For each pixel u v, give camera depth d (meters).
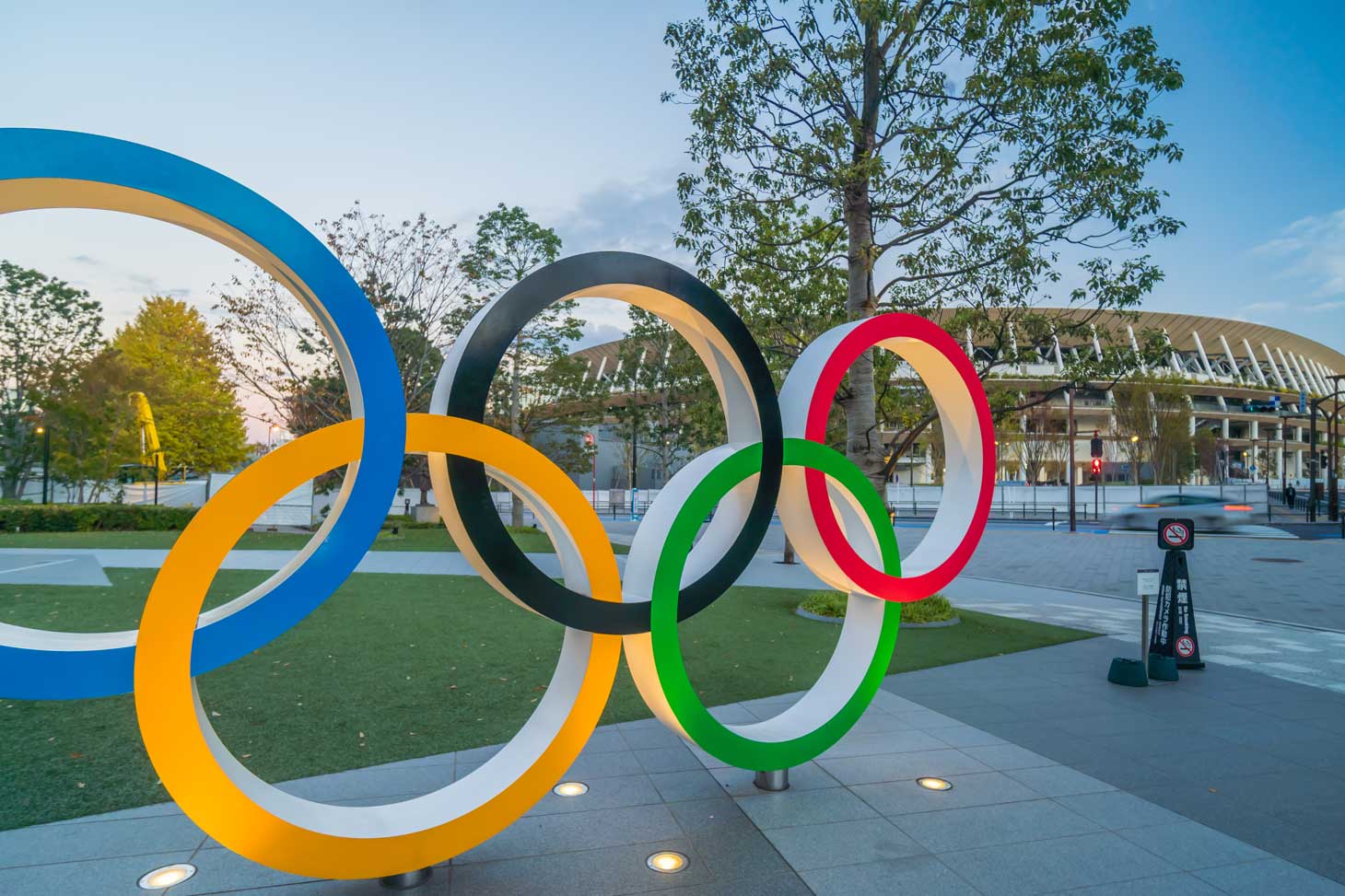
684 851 3.92
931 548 5.68
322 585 3.29
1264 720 6.30
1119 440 49.12
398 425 3.42
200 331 40.59
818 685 5.23
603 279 4.06
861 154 10.52
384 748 5.36
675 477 4.77
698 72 10.82
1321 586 14.98
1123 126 9.52
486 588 12.23
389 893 3.49
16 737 5.42
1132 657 8.60
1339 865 3.87
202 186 3.07
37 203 3.09
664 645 4.16
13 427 27.73
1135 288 9.50
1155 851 3.98
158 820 4.16
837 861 3.83
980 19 9.42
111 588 11.43
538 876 3.66
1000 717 6.33
